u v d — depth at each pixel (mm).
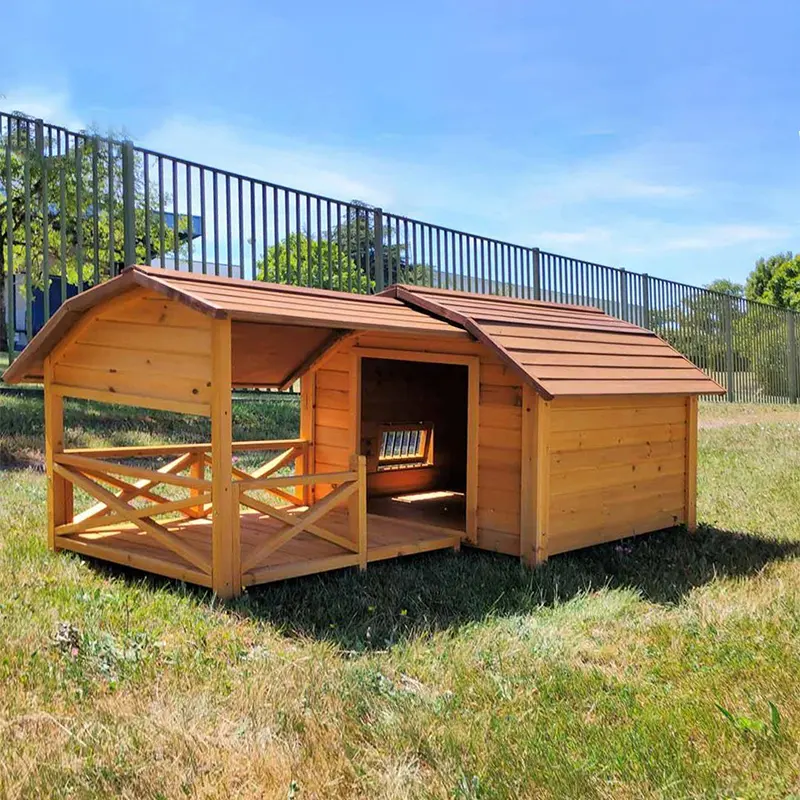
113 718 3473
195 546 5988
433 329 6312
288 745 3338
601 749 3336
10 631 4340
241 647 4355
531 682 4023
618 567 6422
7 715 3469
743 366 24000
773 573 6215
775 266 57094
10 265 8906
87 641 4207
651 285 20047
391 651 4426
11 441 9430
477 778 3076
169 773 3078
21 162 9625
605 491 6973
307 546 6117
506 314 7316
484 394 6688
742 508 8773
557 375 6375
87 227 10664
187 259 10562
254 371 7566
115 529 6566
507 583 5863
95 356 5980
